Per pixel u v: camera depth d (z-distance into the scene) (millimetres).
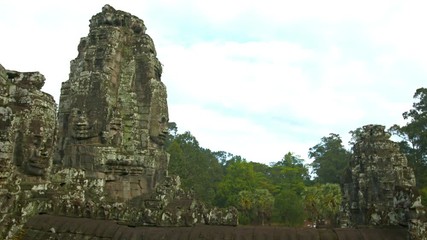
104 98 18375
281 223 54438
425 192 36594
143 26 21734
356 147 16875
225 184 67938
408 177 15250
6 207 11922
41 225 12180
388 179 15141
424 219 9844
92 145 17766
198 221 11562
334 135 80938
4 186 11844
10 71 12984
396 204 10859
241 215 55406
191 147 65062
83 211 12789
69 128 18422
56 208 12914
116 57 19625
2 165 11773
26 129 12875
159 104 20422
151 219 11742
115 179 17828
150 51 21016
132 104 19547
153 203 15219
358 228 10656
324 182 77062
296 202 54781
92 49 19453
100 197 15633
